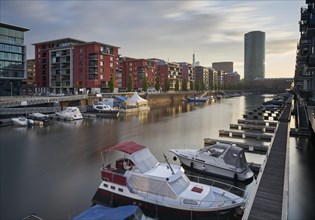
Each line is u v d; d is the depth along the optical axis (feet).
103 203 58.08
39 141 121.80
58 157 95.09
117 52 366.63
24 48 296.51
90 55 338.13
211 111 268.41
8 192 64.90
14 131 147.43
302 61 149.07
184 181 56.65
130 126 167.02
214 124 176.45
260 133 138.82
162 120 196.75
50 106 222.28
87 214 41.88
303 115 144.46
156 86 433.07
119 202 56.29
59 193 64.34
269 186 55.93
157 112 257.34
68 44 363.15
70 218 51.70
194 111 268.41
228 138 128.26
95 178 74.02
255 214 44.57
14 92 292.20
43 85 386.73
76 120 193.67
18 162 89.35
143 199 53.01
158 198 52.37
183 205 50.11
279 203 48.39
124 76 471.21
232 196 54.24
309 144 98.37
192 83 591.78
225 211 50.31
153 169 59.98
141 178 55.26
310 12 112.78
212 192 54.54
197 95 515.09
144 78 398.01
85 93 312.50
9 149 106.63
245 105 352.90
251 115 181.47
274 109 229.66
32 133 141.79
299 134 111.55
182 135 136.77
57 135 136.46
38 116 175.83
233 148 74.74
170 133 142.61
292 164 73.77
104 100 252.21
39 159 92.79
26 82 443.73
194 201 50.55
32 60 455.22
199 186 56.34
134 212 41.91
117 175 56.59
